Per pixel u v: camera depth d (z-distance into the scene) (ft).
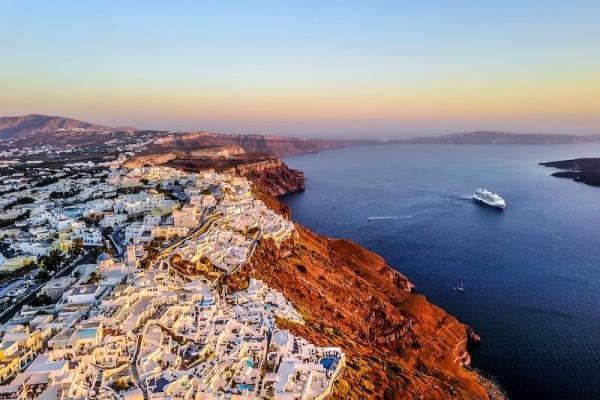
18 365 327.26
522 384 566.36
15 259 566.77
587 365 595.47
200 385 333.21
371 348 551.18
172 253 597.11
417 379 498.28
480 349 642.22
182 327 415.64
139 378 330.75
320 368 402.11
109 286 464.65
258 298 529.45
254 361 391.65
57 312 411.95
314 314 576.61
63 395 293.43
